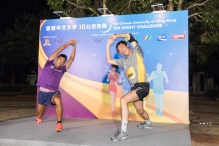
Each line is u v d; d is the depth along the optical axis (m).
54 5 8.95
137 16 7.01
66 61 7.08
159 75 6.82
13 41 22.98
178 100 6.70
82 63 7.49
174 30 6.74
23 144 5.05
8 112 9.98
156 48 6.84
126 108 5.23
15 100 17.59
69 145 4.80
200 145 5.22
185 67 6.65
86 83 7.46
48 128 6.17
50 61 6.41
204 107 13.64
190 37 12.19
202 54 12.54
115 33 7.21
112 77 7.25
